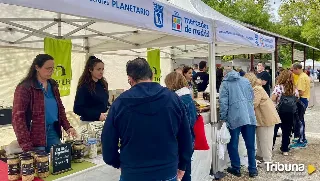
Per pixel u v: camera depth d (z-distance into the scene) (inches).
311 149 248.7
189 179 116.6
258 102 196.1
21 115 90.0
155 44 194.2
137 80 77.5
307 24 956.6
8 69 210.8
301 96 257.8
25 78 96.0
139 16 108.6
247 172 193.9
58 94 108.7
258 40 240.5
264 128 203.0
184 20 141.3
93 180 93.8
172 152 77.3
